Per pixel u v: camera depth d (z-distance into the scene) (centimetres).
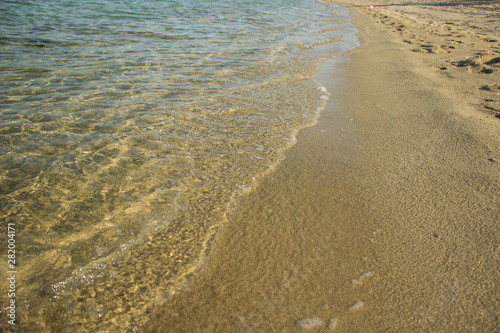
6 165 283
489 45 697
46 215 233
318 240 218
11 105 397
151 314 174
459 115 366
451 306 171
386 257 203
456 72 514
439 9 1462
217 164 298
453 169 279
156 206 245
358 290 183
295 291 184
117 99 423
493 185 255
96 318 171
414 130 349
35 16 977
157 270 198
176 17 1031
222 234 224
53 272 192
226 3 1392
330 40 829
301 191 265
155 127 355
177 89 464
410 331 161
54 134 334
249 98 444
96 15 1020
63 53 622
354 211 241
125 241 215
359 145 329
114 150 311
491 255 198
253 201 254
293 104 430
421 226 223
